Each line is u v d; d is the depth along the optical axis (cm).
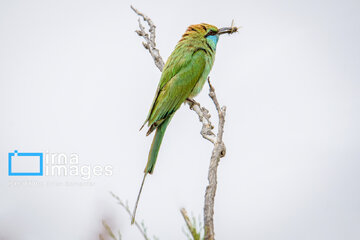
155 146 832
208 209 477
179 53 931
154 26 947
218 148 538
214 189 497
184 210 413
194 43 946
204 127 838
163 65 927
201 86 955
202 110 873
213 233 447
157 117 864
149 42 943
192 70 916
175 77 902
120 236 373
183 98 907
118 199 383
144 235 386
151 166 787
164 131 864
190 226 406
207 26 974
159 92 895
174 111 894
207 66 954
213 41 977
